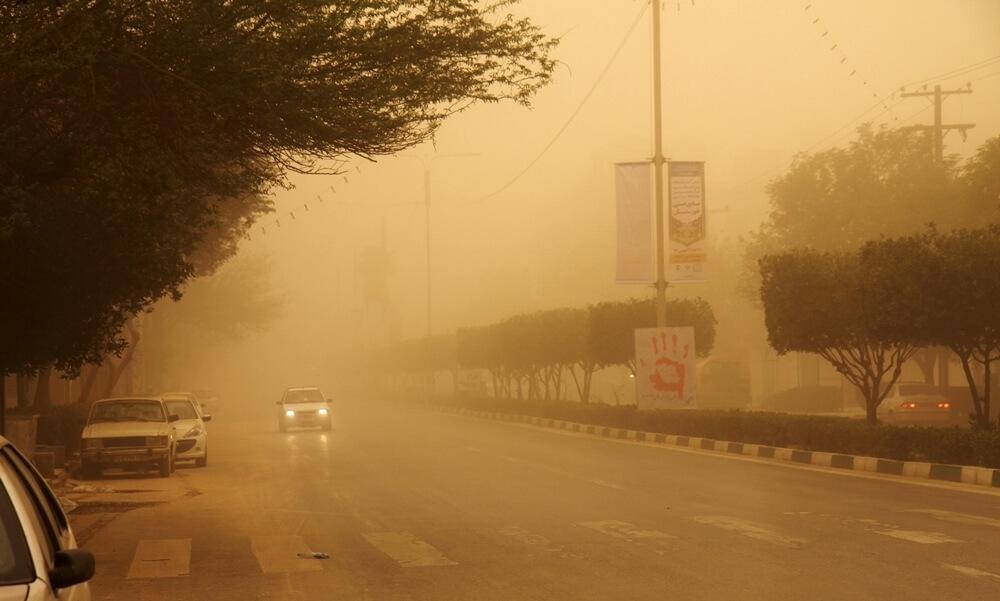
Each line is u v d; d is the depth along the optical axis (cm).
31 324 1588
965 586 1003
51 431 2945
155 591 1095
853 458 2342
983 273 2203
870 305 2330
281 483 2298
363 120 1245
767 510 1616
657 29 3525
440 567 1188
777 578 1063
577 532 1433
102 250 1542
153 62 1171
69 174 1377
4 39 1107
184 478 2503
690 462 2594
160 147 1298
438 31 1262
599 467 2472
